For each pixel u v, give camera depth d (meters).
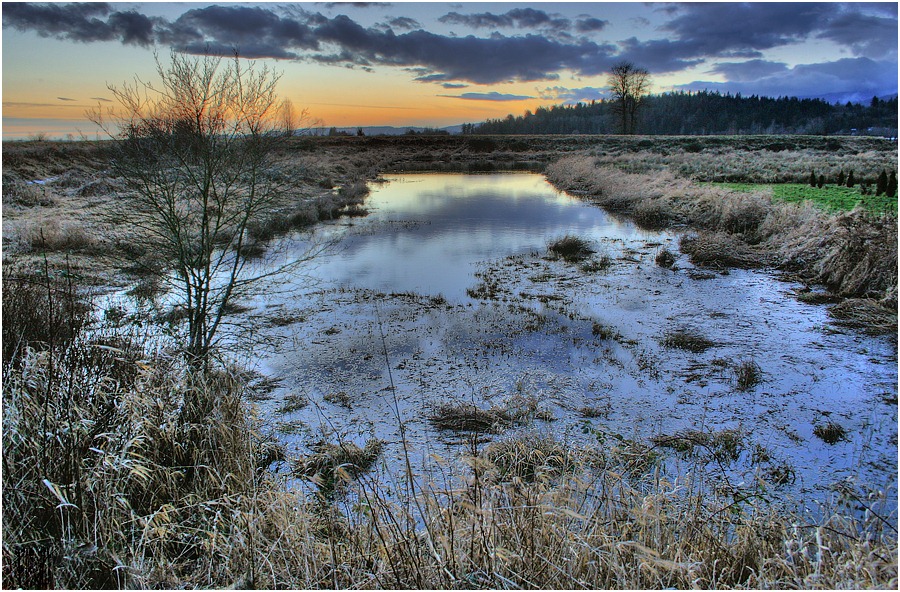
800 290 14.16
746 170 34.41
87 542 3.70
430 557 3.60
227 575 3.76
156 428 5.06
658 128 151.12
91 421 4.63
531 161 61.25
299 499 4.80
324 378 9.23
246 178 10.09
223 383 6.53
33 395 4.86
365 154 64.06
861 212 16.28
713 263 16.88
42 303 7.27
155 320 10.48
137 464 4.47
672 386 8.88
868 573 3.58
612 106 98.88
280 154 11.76
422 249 19.84
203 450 5.20
